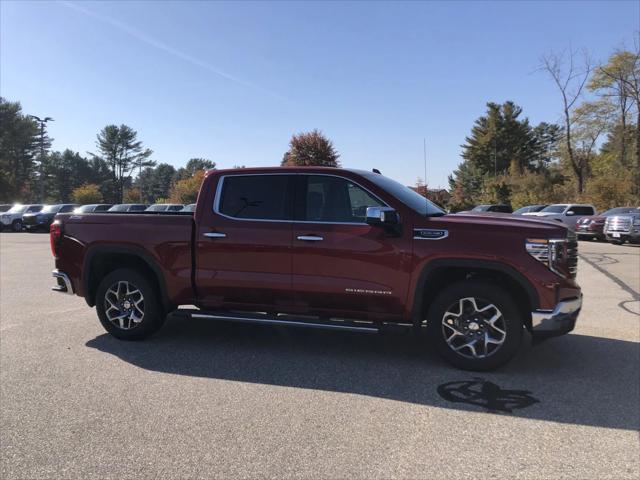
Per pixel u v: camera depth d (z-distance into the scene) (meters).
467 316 4.76
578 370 4.84
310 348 5.59
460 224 4.72
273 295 5.21
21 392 4.30
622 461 3.16
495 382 4.52
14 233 31.38
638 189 31.91
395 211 4.73
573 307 4.57
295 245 5.09
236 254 5.29
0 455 3.26
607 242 21.56
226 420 3.75
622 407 3.98
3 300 8.34
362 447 3.34
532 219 4.93
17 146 83.94
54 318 7.01
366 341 5.88
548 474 3.01
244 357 5.27
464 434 3.53
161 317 5.85
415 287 4.79
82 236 5.90
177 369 4.89
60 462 3.17
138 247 5.64
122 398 4.17
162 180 143.25
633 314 7.24
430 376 4.68
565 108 37.81
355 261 4.93
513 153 71.44
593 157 43.91
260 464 3.13
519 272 4.54
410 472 3.04
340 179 5.15
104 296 5.87
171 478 2.98
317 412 3.89
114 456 3.23
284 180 5.31
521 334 4.62
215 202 5.46
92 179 111.69
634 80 34.62
